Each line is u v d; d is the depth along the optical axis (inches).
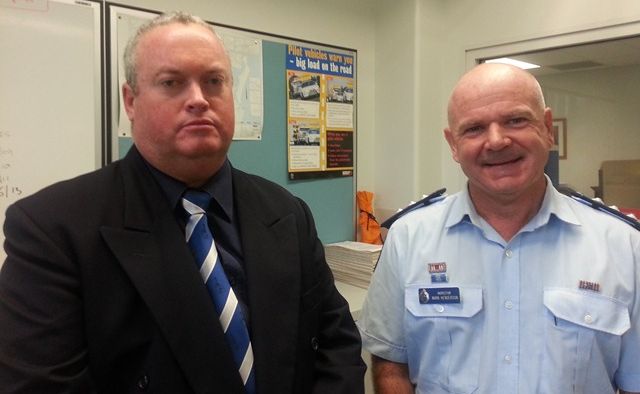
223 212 40.2
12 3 65.3
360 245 99.2
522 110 41.6
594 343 41.7
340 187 105.1
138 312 34.8
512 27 99.1
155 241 36.3
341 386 41.3
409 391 49.7
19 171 66.7
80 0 70.4
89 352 33.8
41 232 33.2
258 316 37.9
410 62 104.2
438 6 107.6
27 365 30.9
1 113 65.1
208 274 37.1
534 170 42.5
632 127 90.1
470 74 44.8
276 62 92.3
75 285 33.4
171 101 35.9
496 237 45.8
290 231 43.1
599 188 94.0
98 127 72.9
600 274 42.8
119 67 74.2
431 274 47.6
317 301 43.8
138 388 34.3
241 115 87.6
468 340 44.9
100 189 36.8
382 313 51.0
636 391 42.7
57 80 69.1
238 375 35.7
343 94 104.1
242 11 87.4
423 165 106.1
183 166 37.1
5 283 33.0
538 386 42.1
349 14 105.2
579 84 95.3
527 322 43.5
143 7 76.3
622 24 85.4
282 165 94.5
